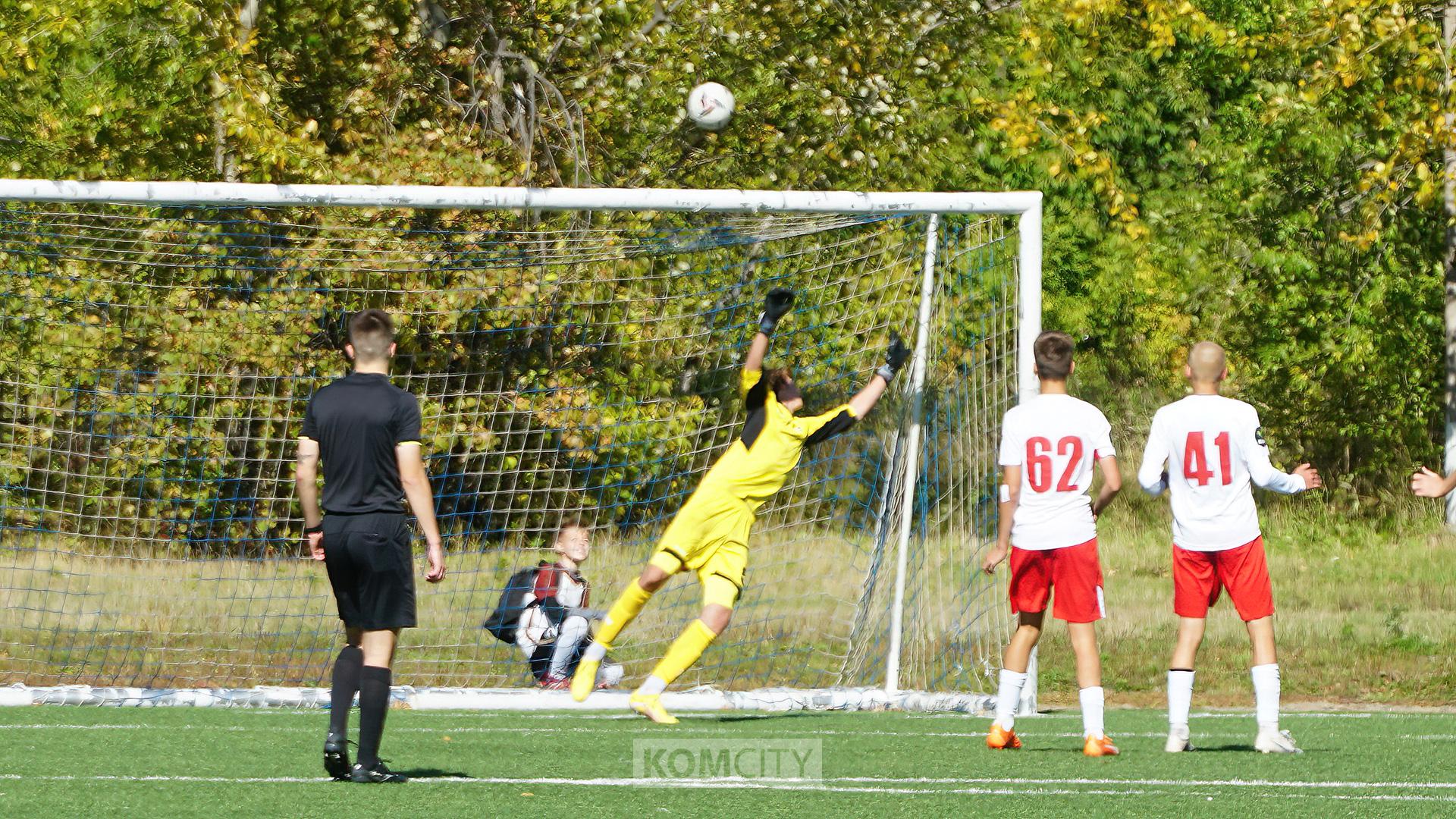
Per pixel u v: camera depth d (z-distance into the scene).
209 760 22.22
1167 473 24.27
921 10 70.00
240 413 49.09
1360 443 79.88
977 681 34.66
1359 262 77.44
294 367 49.50
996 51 79.94
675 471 46.31
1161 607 47.28
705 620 26.61
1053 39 69.00
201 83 56.47
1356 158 74.69
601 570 43.88
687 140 65.00
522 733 26.64
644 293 47.06
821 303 40.59
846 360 40.59
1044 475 23.33
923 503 35.19
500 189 31.86
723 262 45.66
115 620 41.22
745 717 30.81
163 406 48.28
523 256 45.97
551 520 47.06
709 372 46.16
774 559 41.22
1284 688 35.38
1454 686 34.94
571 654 34.06
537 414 47.50
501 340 48.62
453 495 44.41
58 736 25.38
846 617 40.22
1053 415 23.30
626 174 64.19
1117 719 30.17
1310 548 66.75
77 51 57.09
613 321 47.22
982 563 34.78
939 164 73.44
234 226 48.91
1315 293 78.06
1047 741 26.03
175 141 59.38
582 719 29.73
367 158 57.59
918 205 33.00
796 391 27.62
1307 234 79.81
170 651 38.00
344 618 19.41
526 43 63.50
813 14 65.25
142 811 17.27
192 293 48.28
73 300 44.78
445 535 46.09
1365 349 76.12
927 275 34.97
